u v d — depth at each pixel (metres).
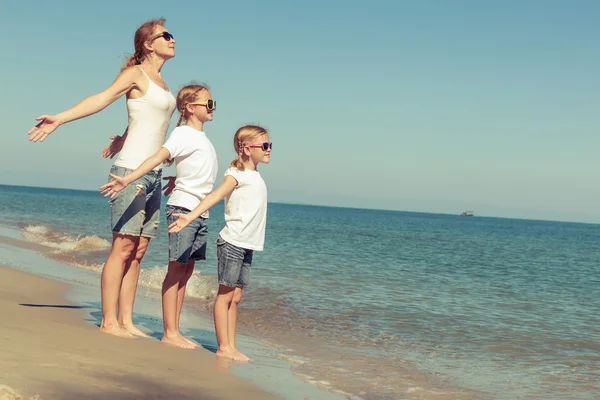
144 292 8.35
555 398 4.52
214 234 26.52
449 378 4.93
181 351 4.16
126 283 4.59
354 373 4.72
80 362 3.22
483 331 7.45
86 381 2.88
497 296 11.70
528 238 59.12
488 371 5.33
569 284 15.29
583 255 32.19
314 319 7.47
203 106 4.38
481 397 4.39
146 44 4.39
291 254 18.64
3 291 5.65
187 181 4.31
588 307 10.71
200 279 9.41
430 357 5.77
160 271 10.20
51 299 5.68
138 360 3.58
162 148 4.15
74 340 3.75
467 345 6.52
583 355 6.24
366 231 48.19
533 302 11.04
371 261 18.48
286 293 9.63
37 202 60.72
